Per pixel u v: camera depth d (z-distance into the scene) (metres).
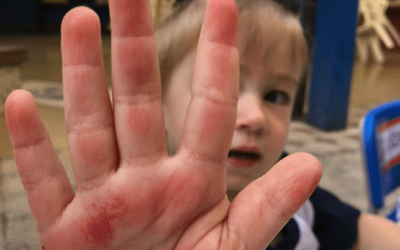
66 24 0.33
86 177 0.35
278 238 0.73
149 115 0.35
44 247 0.36
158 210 0.35
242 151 0.56
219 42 0.34
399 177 1.00
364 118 0.93
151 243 0.35
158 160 0.35
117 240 0.35
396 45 8.82
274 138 0.59
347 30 2.76
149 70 0.34
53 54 6.35
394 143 0.98
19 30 10.57
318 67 2.91
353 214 0.77
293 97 0.64
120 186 0.35
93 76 0.34
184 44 0.56
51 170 0.36
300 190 0.33
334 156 2.32
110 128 0.35
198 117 0.35
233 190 0.60
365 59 7.26
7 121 0.35
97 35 0.34
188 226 0.35
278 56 0.59
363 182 1.94
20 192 1.60
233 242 0.34
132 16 0.33
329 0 2.79
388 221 0.78
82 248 0.35
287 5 0.62
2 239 1.25
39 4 11.01
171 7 0.62
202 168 0.35
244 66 0.57
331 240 0.76
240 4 0.58
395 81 5.23
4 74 2.72
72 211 0.35
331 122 2.88
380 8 7.23
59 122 2.58
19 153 0.35
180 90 0.56
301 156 0.34
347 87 2.89
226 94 0.35
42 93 3.47
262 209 0.34
